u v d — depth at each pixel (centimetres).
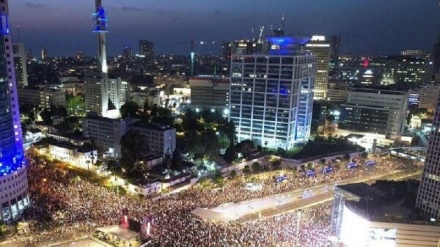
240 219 14700
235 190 17625
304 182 19288
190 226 13075
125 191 17400
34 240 12462
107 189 17150
